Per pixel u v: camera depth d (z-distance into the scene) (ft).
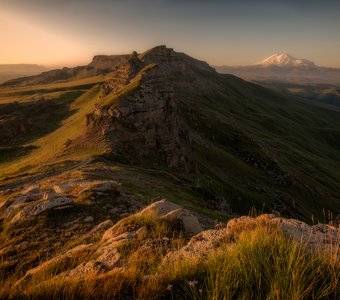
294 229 26.16
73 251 39.81
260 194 384.88
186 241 36.24
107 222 64.69
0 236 69.41
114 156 261.03
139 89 326.65
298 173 514.68
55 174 217.15
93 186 93.35
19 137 471.21
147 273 21.25
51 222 72.02
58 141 362.33
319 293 14.70
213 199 233.55
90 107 554.87
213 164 419.95
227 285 15.33
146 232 40.50
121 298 16.28
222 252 19.52
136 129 299.17
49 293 16.37
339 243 22.77
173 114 333.01
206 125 570.05
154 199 129.18
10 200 95.14
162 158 298.56
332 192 504.43
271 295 14.38
